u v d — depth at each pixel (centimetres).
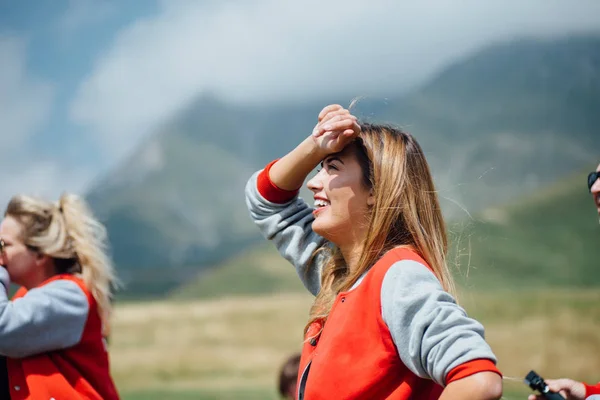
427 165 194
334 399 174
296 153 216
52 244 278
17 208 280
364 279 179
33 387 262
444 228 193
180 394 1081
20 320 258
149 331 1489
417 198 187
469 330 159
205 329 1472
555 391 211
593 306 1418
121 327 1538
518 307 1457
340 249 204
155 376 1204
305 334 204
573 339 1279
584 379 1172
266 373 1217
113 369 1249
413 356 164
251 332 1473
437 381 161
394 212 184
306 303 1712
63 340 268
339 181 190
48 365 266
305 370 192
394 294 169
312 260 223
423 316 162
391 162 187
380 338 172
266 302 1752
